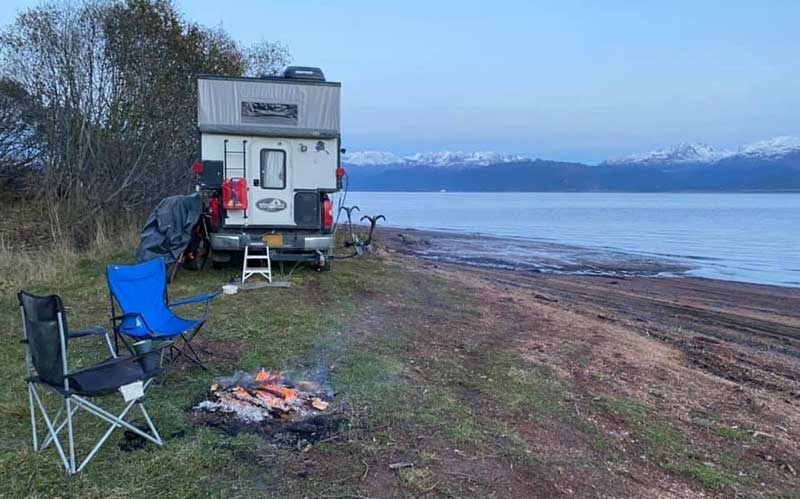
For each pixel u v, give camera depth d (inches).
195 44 607.8
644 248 1003.9
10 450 137.0
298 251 375.9
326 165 373.7
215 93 355.9
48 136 520.7
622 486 144.4
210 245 380.5
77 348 215.6
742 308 493.4
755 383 246.8
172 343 192.1
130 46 548.4
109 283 192.5
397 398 180.4
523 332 288.8
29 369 139.2
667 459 162.2
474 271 619.5
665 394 215.6
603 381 221.5
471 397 189.5
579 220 1905.8
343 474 134.6
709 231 1418.6
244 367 200.7
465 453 149.7
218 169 360.8
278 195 369.4
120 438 144.3
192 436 146.7
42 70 521.0
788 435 188.2
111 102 540.4
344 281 376.2
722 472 157.9
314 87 366.6
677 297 534.6
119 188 519.2
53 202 502.9
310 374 197.6
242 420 158.2
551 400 194.1
